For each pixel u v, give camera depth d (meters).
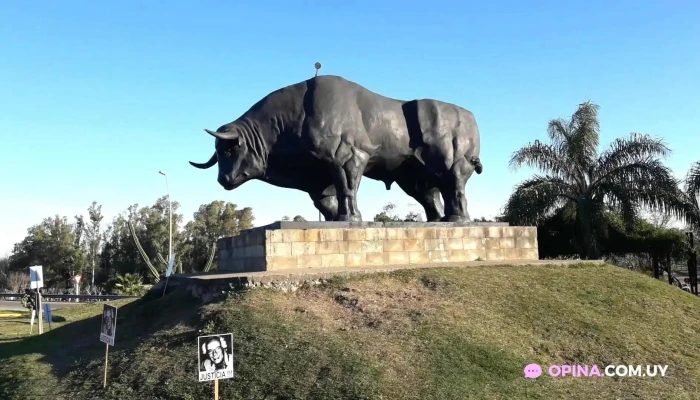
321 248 10.63
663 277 24.08
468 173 13.07
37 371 7.64
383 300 8.67
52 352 8.90
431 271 10.12
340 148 11.43
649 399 6.34
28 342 10.54
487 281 9.88
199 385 6.18
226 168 11.50
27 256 52.59
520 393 6.19
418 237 11.70
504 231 12.89
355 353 6.70
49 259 50.66
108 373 7.01
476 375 6.46
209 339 5.61
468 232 12.34
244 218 52.00
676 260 22.84
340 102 11.66
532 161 19.00
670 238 21.25
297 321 7.67
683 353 8.06
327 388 5.91
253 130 11.58
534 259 13.03
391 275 9.80
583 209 18.59
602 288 10.26
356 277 9.52
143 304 11.39
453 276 9.91
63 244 50.53
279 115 11.66
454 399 5.81
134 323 9.74
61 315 19.33
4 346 10.41
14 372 7.73
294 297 8.66
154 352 7.27
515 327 8.15
